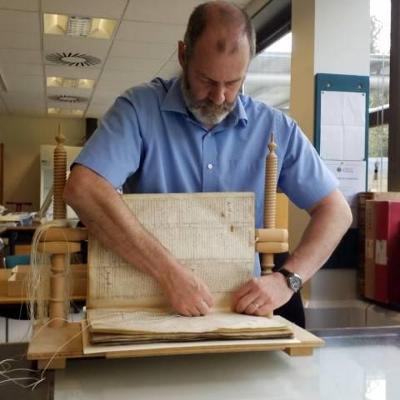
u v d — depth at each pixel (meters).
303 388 0.76
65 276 0.93
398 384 0.78
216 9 0.99
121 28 4.41
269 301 0.94
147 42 4.80
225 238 0.97
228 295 0.97
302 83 2.60
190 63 1.03
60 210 0.97
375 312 2.25
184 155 1.15
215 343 0.80
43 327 0.91
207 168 1.16
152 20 4.19
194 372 0.82
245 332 0.82
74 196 0.93
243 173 1.18
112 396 0.73
